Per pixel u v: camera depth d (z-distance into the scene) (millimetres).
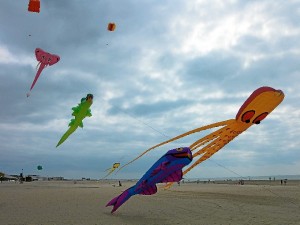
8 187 35750
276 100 9547
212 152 11359
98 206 14234
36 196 20000
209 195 20781
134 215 11406
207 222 9883
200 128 10195
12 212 11953
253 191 25203
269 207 13922
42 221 9914
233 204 15102
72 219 10359
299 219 10523
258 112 9805
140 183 10078
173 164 9078
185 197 19203
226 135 10633
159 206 14352
